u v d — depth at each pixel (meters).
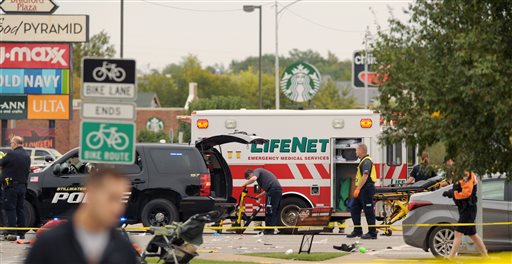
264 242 54.44
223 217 58.41
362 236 56.66
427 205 46.41
